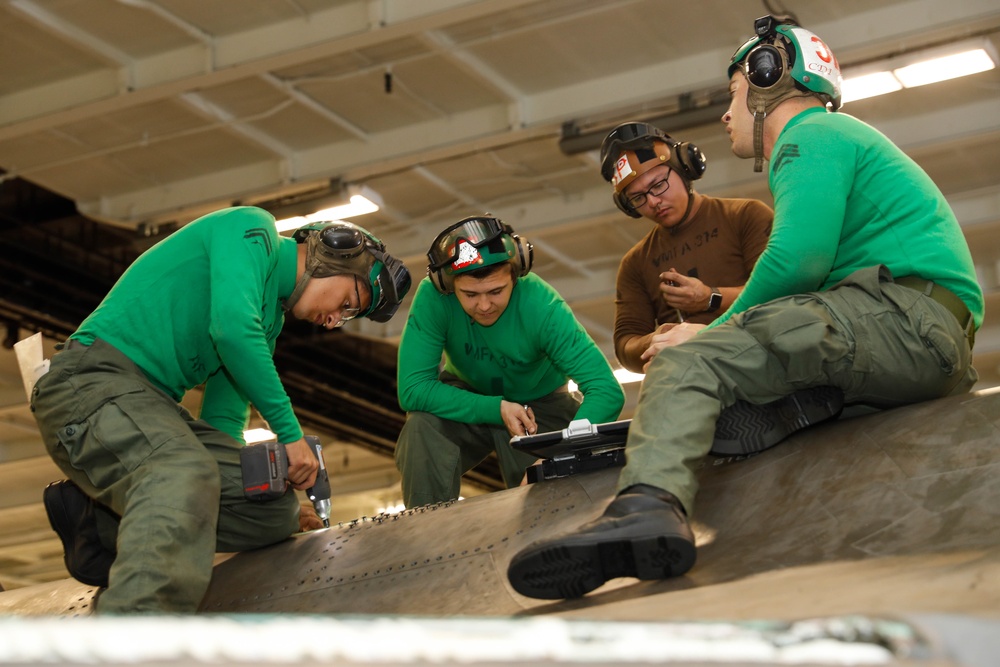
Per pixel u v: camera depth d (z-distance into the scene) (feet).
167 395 7.57
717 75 21.94
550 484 6.84
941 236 6.73
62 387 7.34
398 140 24.67
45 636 1.73
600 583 5.44
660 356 6.29
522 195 27.48
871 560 4.89
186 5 20.38
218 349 7.52
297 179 25.40
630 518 5.30
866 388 6.28
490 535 6.54
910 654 2.10
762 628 2.21
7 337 30.76
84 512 7.80
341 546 7.21
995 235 27.58
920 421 5.84
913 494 5.32
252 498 7.47
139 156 25.48
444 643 1.97
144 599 6.22
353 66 22.59
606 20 21.18
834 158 6.74
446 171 26.30
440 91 23.52
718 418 6.31
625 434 6.84
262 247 7.84
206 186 26.32
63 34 20.49
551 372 10.97
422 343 10.50
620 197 11.17
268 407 7.65
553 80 23.13
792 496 5.75
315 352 34.50
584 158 24.22
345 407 37.83
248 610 6.89
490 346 10.50
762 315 6.36
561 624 2.15
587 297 30.19
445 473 10.16
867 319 6.24
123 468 7.02
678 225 11.31
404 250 28.40
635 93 22.56
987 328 31.53
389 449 40.81
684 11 21.01
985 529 4.87
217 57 21.17
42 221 28.68
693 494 5.72
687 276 11.20
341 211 26.09
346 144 25.17
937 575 4.12
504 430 10.66
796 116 7.25
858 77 21.56
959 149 24.88
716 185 24.90
